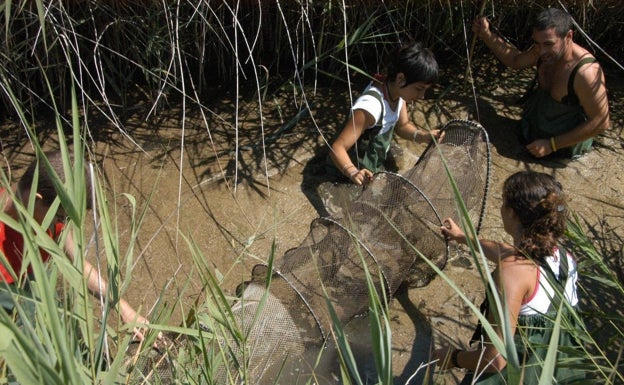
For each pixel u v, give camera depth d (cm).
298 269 320
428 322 346
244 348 228
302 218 387
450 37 459
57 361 169
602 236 387
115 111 432
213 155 412
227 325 223
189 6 403
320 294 314
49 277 215
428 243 342
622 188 414
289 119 436
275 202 393
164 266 360
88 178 254
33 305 251
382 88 369
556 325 195
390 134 382
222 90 451
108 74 434
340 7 407
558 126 412
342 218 338
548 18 381
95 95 436
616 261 376
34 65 404
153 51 404
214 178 400
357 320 340
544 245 266
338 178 399
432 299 356
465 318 349
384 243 330
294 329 301
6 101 417
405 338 339
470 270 368
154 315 239
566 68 393
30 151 408
